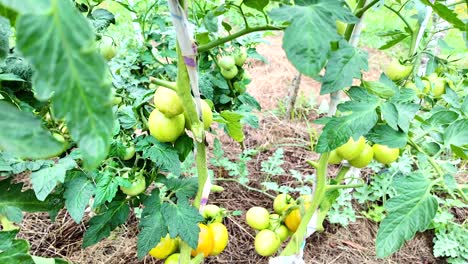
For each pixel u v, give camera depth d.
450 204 0.83
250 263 0.77
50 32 0.13
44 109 0.47
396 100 0.46
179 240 0.58
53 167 0.45
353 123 0.42
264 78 1.52
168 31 0.70
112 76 0.55
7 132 0.17
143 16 0.73
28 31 0.13
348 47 0.36
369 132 0.45
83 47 0.13
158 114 0.46
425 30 0.74
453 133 0.45
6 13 0.20
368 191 0.90
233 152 1.09
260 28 0.36
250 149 1.07
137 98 0.50
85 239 0.53
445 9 0.33
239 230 0.84
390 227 0.42
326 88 0.36
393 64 0.66
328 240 0.84
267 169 0.95
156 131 0.46
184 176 0.93
